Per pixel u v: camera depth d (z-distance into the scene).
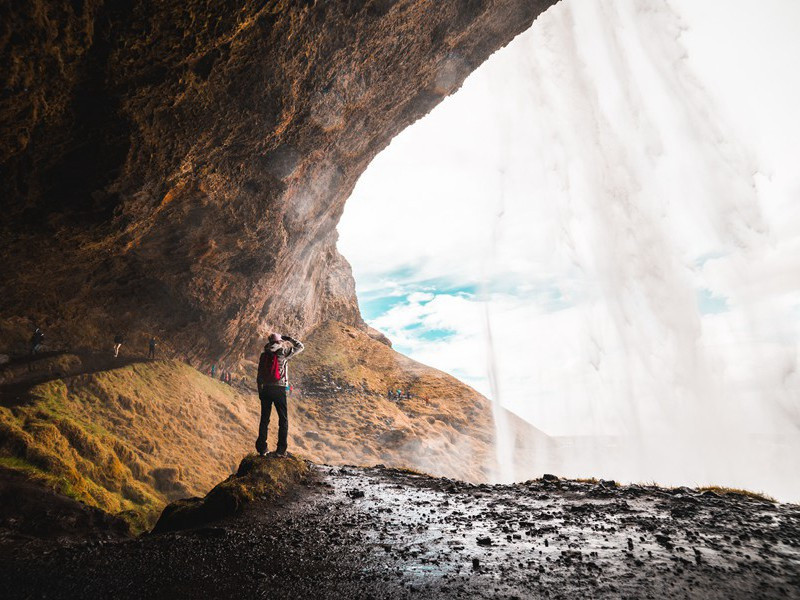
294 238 34.59
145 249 25.56
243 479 6.25
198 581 3.61
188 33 13.93
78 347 27.50
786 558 3.30
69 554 4.45
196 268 29.16
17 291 22.97
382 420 54.59
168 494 22.16
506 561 3.57
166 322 32.66
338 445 46.81
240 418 35.28
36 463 15.94
